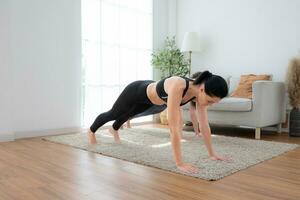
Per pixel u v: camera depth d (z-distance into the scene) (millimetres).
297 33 3729
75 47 3756
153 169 1982
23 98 3305
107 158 2297
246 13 4176
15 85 3238
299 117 3416
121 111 2668
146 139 3082
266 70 4012
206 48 4633
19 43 3254
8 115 3090
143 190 1579
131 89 2506
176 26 5062
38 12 3393
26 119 3332
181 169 1896
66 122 3693
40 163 2141
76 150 2594
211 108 3488
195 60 4781
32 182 1710
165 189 1594
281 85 3598
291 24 3775
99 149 2582
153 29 4852
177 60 4645
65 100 3678
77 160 2234
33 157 2326
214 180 1739
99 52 4152
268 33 3979
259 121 3225
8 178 1783
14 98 3232
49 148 2684
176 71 4621
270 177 1816
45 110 3490
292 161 2217
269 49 3975
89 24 4020
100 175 1848
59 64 3604
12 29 3186
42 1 3420
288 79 3541
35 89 3396
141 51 4734
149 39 4852
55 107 3582
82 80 3965
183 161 2121
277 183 1704
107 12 4227
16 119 3258
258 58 4082
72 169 1984
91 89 4086
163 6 5023
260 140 3080
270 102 3367
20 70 3270
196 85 1837
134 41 4625
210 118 3572
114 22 4324
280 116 3654
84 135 3363
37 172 1911
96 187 1627
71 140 3031
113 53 4332
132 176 1827
